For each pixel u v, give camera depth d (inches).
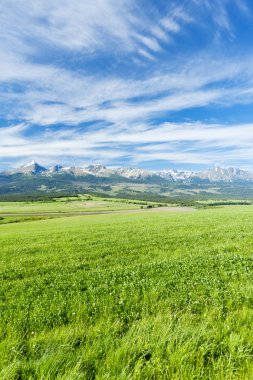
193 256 654.5
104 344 213.0
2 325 273.6
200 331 224.8
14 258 849.5
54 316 297.3
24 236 1576.0
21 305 343.9
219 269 478.6
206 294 340.8
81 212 6752.0
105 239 1144.2
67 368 182.2
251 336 218.5
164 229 1382.9
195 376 171.3
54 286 441.7
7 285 480.4
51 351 202.7
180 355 187.5
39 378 173.5
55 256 826.8
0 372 179.8
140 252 799.7
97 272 535.5
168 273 466.9
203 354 192.5
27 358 206.7
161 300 323.9
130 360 185.3
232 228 1219.9
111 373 177.5
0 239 1501.0
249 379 169.9
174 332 217.8
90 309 311.3
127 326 262.2
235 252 683.4
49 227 2417.6
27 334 260.5
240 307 296.2
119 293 365.7
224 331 229.9
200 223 1568.7
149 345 204.1
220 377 172.6
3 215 6072.8
